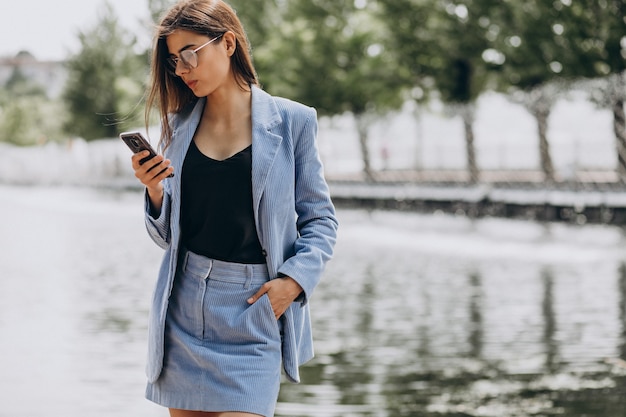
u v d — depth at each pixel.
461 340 8.40
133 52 56.31
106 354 7.66
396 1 31.73
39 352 7.78
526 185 28.28
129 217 29.45
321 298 11.20
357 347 8.11
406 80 33.53
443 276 13.20
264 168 2.76
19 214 31.27
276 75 36.69
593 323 9.19
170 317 2.83
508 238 19.17
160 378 2.85
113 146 56.47
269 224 2.78
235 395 2.74
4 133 76.69
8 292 11.86
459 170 35.31
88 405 5.99
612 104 26.45
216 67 2.76
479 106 32.31
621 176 26.30
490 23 29.30
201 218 2.79
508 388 6.62
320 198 2.89
